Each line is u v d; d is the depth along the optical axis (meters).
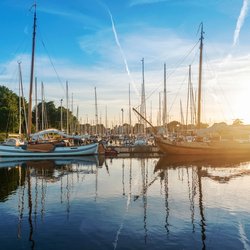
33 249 13.41
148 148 66.69
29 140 56.19
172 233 15.27
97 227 16.20
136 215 18.39
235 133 62.22
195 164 45.59
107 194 24.45
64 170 39.25
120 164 46.41
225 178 32.25
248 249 13.36
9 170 38.97
